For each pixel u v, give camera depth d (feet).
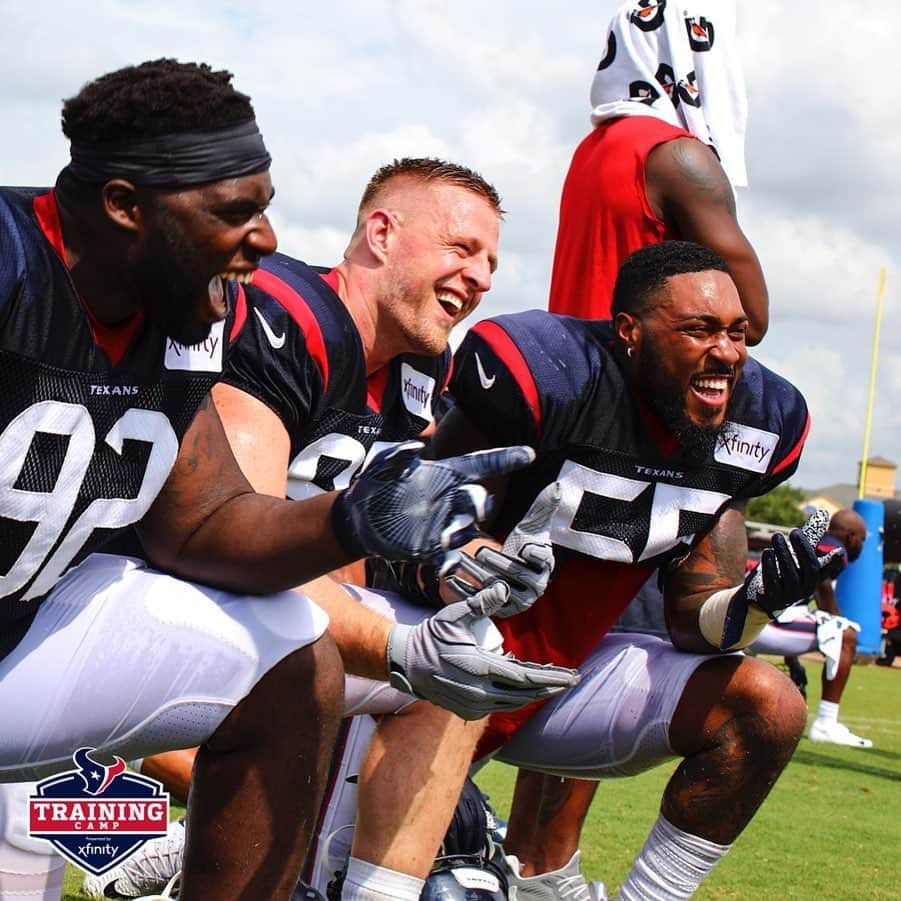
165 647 14.33
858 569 112.47
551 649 21.45
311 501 14.30
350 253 20.10
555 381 19.80
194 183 12.81
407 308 19.56
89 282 13.24
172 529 14.98
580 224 26.63
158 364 14.03
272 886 14.55
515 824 23.59
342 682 15.08
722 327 19.69
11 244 12.74
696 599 21.56
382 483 13.41
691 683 20.70
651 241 25.64
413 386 20.86
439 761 18.47
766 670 20.63
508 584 15.74
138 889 23.27
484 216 19.69
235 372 17.26
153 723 14.47
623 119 26.53
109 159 12.75
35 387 13.03
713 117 27.48
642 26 27.27
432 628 15.97
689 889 20.66
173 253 13.03
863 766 49.24
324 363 17.97
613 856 28.43
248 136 13.10
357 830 18.52
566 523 20.49
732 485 21.27
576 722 21.74
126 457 14.07
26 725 14.47
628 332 20.15
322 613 15.19
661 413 20.15
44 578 14.08
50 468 13.37
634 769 21.62
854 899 26.25
